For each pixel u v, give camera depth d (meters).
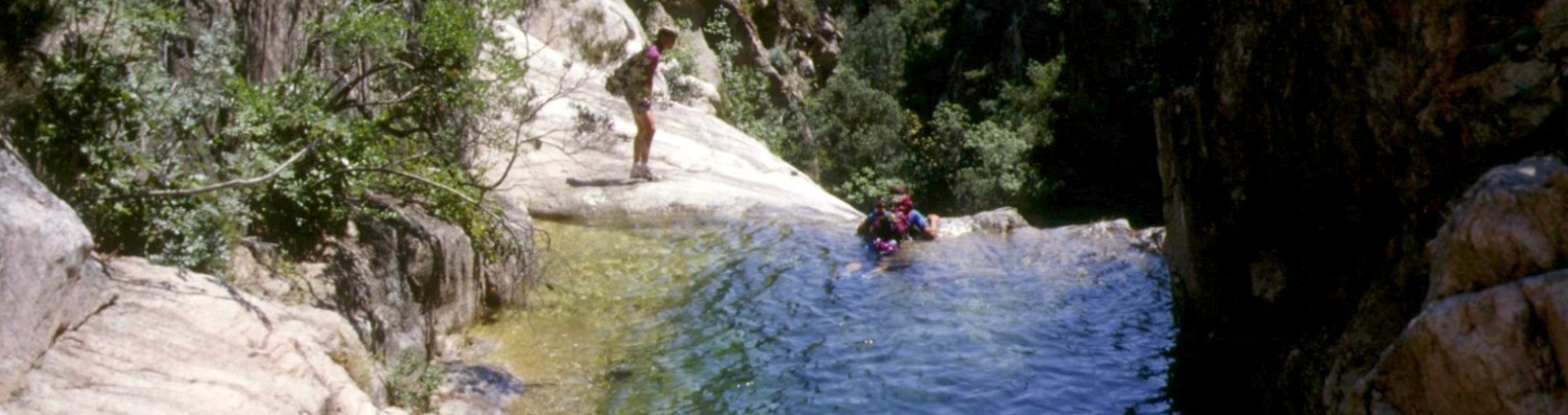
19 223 4.65
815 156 32.81
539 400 7.31
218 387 5.01
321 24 7.89
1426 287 5.38
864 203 35.44
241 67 7.57
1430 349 4.64
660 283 10.05
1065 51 40.06
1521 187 4.56
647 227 12.03
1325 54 6.54
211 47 6.73
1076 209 36.88
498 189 9.75
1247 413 6.91
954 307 9.41
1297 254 7.15
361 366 6.26
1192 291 8.34
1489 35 5.50
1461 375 4.50
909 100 48.72
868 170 35.56
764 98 30.64
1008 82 44.09
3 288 4.48
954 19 49.47
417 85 8.32
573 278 10.03
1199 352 8.06
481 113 8.33
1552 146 5.16
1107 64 36.91
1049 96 39.66
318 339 6.06
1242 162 7.54
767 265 10.65
